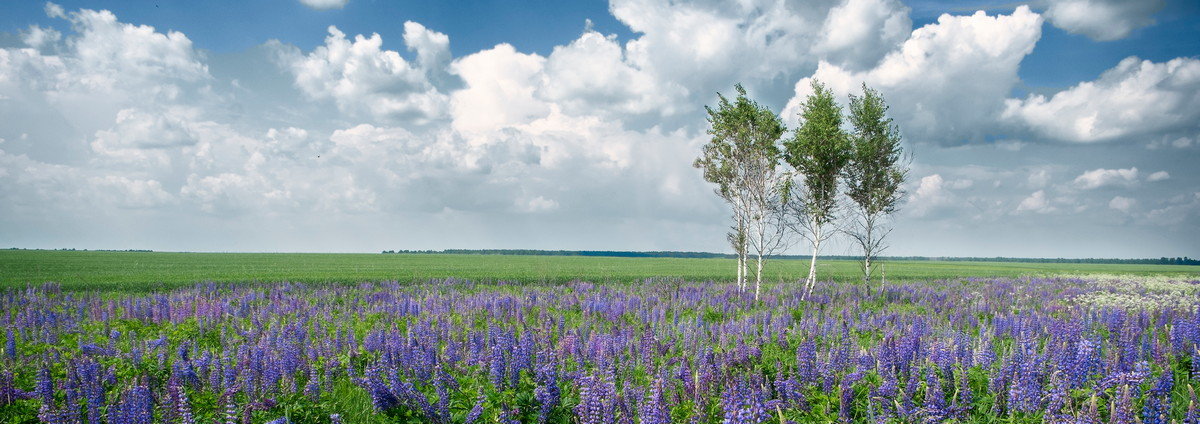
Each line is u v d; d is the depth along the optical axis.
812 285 35.56
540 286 43.66
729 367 12.19
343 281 46.12
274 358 12.51
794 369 12.77
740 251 37.41
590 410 9.04
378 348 14.07
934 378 10.53
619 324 20.09
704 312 24.66
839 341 17.09
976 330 20.88
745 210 36.50
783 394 10.52
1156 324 20.48
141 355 13.53
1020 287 47.59
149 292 36.12
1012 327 19.08
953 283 55.94
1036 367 10.70
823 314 24.86
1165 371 10.05
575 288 40.81
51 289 34.62
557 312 24.55
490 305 25.19
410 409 9.69
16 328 18.69
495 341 14.81
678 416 9.33
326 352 14.16
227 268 70.31
